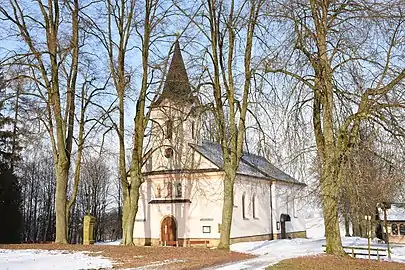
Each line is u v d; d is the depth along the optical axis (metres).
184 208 44.53
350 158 18.31
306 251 33.97
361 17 19.33
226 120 30.94
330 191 19.88
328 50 20.11
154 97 33.88
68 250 27.05
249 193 48.19
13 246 29.28
